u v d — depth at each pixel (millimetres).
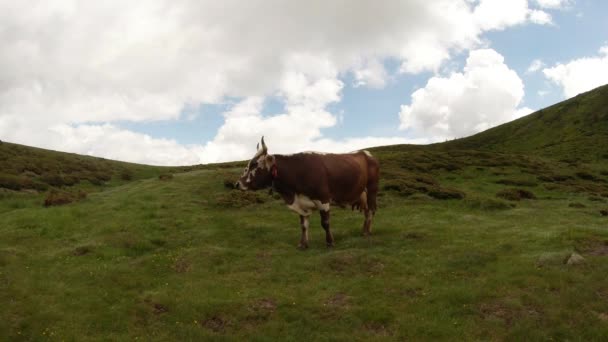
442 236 16781
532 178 38250
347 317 10492
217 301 11445
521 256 13656
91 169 56594
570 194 31391
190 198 26703
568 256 12922
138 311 11086
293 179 15695
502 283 11695
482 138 138500
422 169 41250
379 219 20984
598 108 119250
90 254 15508
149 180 35438
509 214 21844
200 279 13281
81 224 19922
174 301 11523
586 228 16344
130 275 13516
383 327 10117
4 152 52125
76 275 13414
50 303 11484
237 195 26844
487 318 10094
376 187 18094
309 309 11008
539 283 11461
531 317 9984
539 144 111500
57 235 18188
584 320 9656
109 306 11430
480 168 42188
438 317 10234
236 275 13547
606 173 46438
